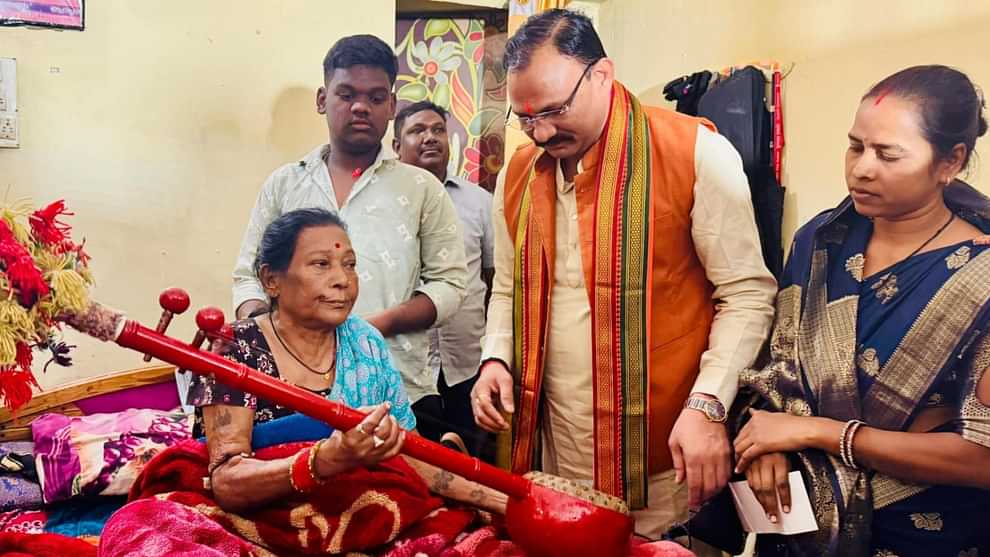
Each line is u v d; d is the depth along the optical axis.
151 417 2.00
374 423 1.11
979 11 1.24
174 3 2.09
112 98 2.07
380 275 2.04
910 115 1.28
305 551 1.21
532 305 1.64
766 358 1.49
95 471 1.86
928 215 1.26
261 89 2.14
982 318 1.18
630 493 1.59
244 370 1.12
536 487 1.18
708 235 1.53
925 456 1.22
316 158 2.10
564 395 1.65
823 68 1.59
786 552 1.41
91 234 2.07
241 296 2.03
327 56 2.07
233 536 1.14
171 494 1.25
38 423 1.95
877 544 1.29
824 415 1.35
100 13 2.05
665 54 2.14
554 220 1.63
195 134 2.11
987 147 1.20
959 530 1.21
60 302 1.03
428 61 2.37
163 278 2.11
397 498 1.25
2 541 1.28
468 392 2.14
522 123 1.56
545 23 1.53
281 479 1.16
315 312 1.39
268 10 2.14
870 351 1.30
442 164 2.26
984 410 1.17
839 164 1.54
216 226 2.12
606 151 1.56
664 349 1.58
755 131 1.72
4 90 2.00
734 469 1.45
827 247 1.40
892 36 1.41
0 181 2.02
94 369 2.07
